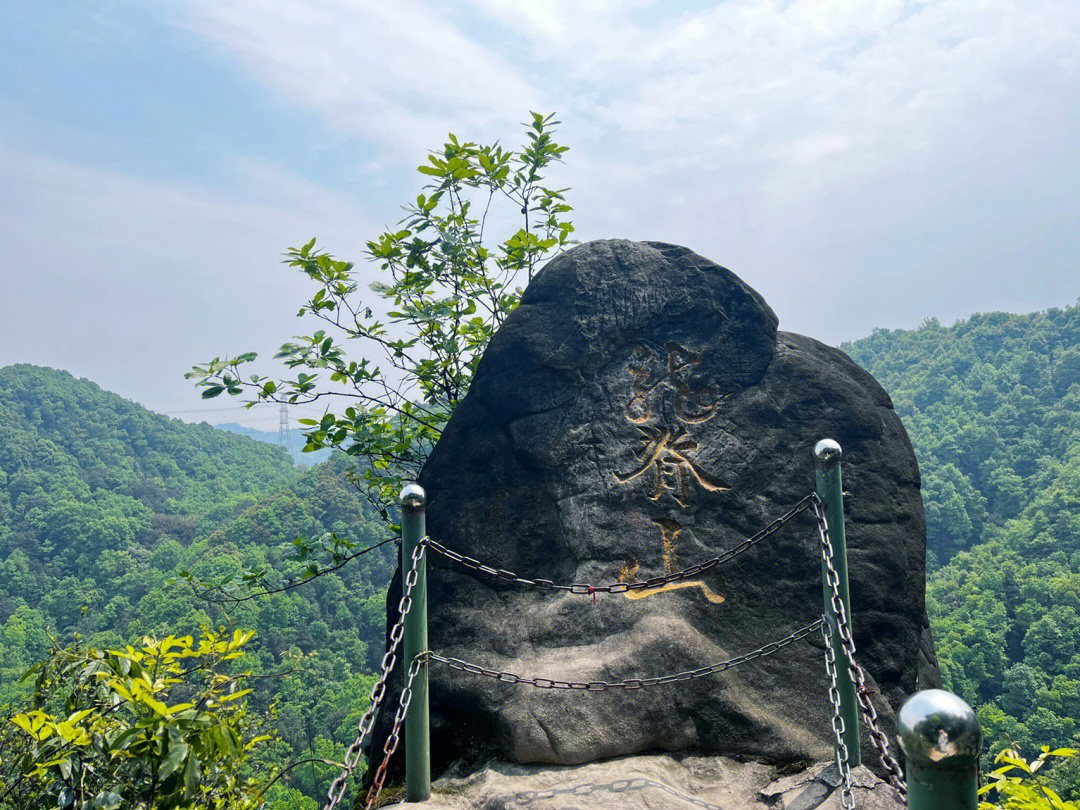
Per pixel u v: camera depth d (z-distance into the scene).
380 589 68.62
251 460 138.00
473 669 3.34
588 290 4.87
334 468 78.19
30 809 2.90
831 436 4.62
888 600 4.19
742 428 4.66
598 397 4.72
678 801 3.17
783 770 3.57
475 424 4.76
